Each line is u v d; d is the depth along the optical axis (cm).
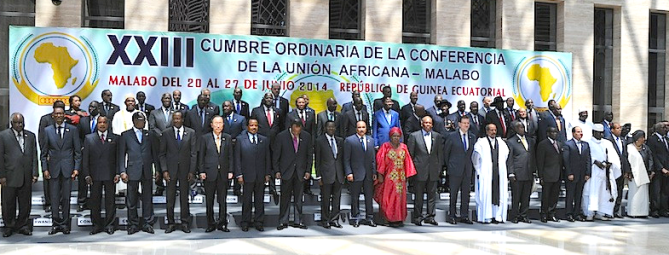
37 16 1382
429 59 1444
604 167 1199
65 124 976
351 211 1074
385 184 1067
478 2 1667
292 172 1022
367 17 1541
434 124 1266
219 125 998
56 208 965
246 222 1020
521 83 1502
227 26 1464
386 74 1420
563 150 1174
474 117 1285
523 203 1155
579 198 1184
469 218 1164
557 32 1708
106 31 1289
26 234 958
